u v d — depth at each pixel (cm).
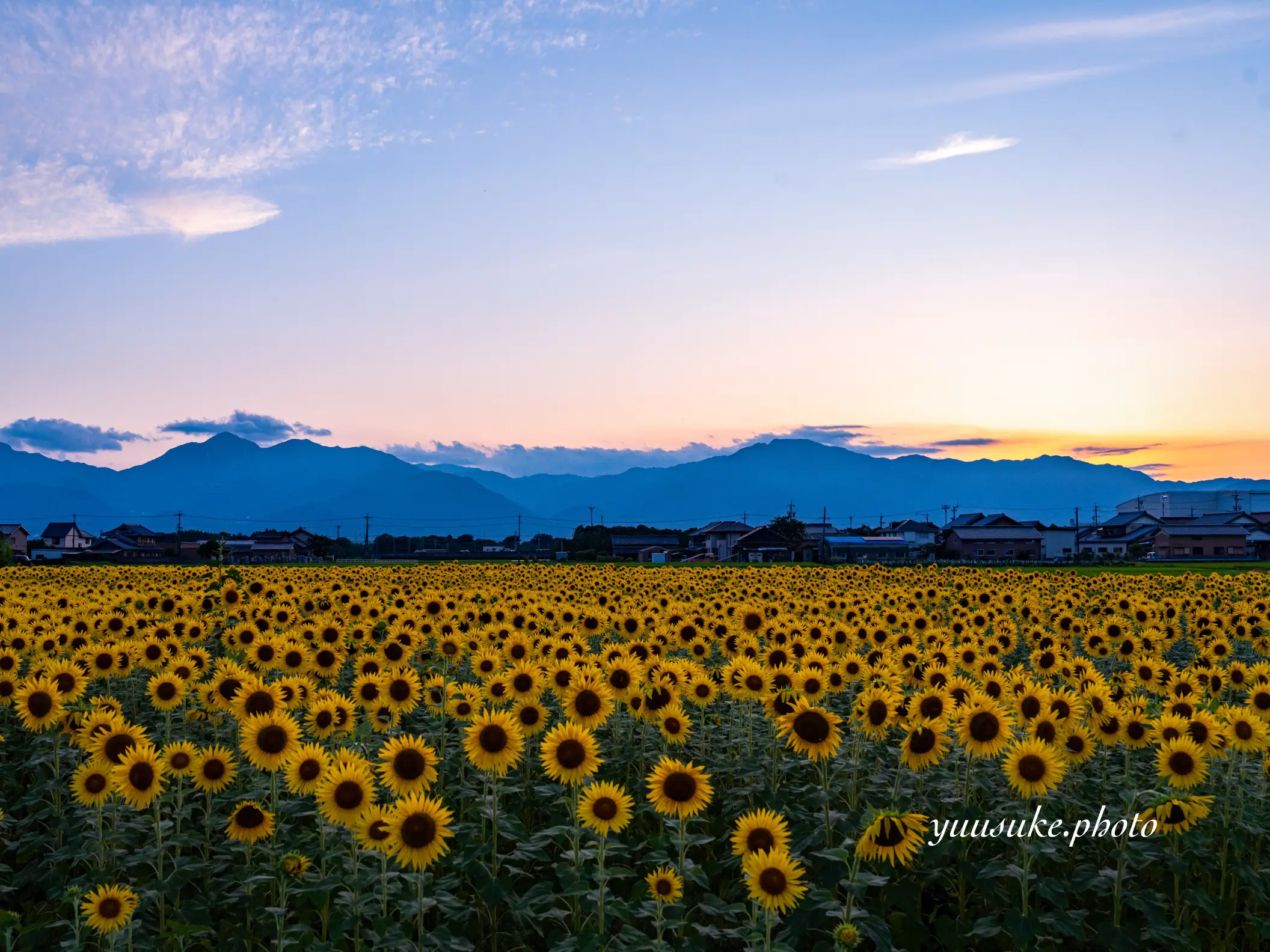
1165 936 852
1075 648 2080
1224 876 932
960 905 945
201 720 1380
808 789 1076
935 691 1095
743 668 1257
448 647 1714
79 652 1512
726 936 873
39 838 1056
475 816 1039
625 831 1092
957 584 3894
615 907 842
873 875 828
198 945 882
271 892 914
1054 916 861
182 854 1061
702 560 16700
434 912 942
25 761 1311
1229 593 3212
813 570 4694
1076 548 17512
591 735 1018
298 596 2300
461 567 5259
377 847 804
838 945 714
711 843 1059
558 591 2873
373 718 1226
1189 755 986
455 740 1234
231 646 1688
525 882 1034
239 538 17488
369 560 14588
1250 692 1339
